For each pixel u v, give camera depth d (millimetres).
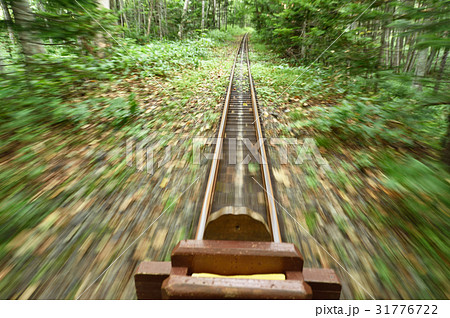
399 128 5020
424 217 2914
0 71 5812
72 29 5809
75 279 2279
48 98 5902
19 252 2541
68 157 4445
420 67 6953
